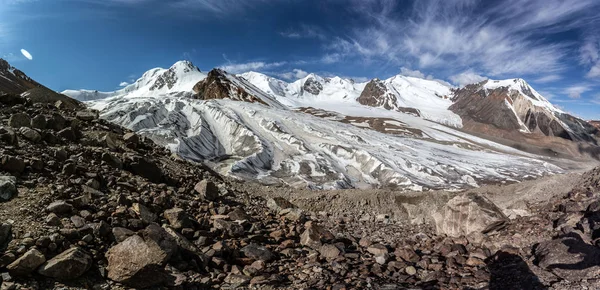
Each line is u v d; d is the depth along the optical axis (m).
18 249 5.51
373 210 20.30
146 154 14.86
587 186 13.98
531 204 15.31
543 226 10.14
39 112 12.59
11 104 12.58
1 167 7.51
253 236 10.07
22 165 7.77
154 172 11.78
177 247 7.33
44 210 6.79
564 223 9.58
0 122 10.69
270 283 7.38
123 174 10.42
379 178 77.75
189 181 13.58
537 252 8.14
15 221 6.17
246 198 15.49
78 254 5.78
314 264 8.77
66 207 7.01
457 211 12.34
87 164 9.85
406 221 18.39
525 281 7.14
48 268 5.37
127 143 14.34
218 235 9.55
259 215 13.30
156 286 6.22
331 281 7.72
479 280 7.68
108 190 9.05
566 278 6.91
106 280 5.97
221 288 6.95
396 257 9.65
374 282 7.82
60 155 9.43
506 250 8.97
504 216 11.60
